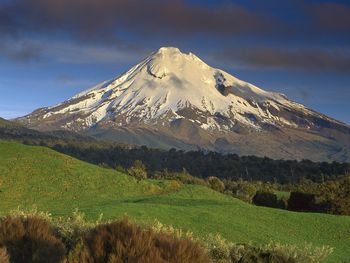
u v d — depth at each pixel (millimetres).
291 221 55406
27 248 10039
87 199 70062
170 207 50688
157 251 7594
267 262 15750
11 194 67188
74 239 12820
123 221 8508
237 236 46188
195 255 7918
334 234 52656
